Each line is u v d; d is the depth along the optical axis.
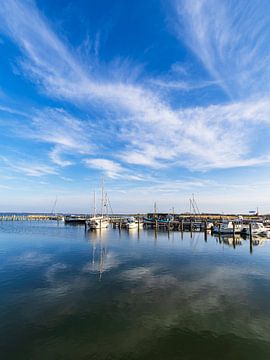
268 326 12.38
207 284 18.84
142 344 10.83
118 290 17.45
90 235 54.88
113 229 73.38
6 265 24.97
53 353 10.19
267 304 15.03
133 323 12.66
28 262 26.39
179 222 76.62
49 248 35.94
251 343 10.89
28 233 59.81
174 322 12.77
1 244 40.16
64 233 60.00
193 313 13.80
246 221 84.50
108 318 13.17
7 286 18.27
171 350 10.40
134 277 20.69
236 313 13.81
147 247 37.00
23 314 13.64
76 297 16.09
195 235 55.41
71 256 29.73
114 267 24.16
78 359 9.82
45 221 133.38
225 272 22.36
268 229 56.81
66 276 20.95
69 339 11.19
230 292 17.09
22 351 10.31
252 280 19.86
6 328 12.12
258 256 29.88
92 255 30.42
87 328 12.13
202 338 11.29
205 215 125.88
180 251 33.44
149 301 15.48
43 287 18.08
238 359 9.86
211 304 15.04
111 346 10.66
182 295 16.48
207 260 27.55
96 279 20.08
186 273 21.98
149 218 90.81
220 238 49.41
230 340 11.13
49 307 14.55
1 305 14.80
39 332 11.78
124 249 35.12
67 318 13.19
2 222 121.19
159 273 21.97
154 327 12.27
